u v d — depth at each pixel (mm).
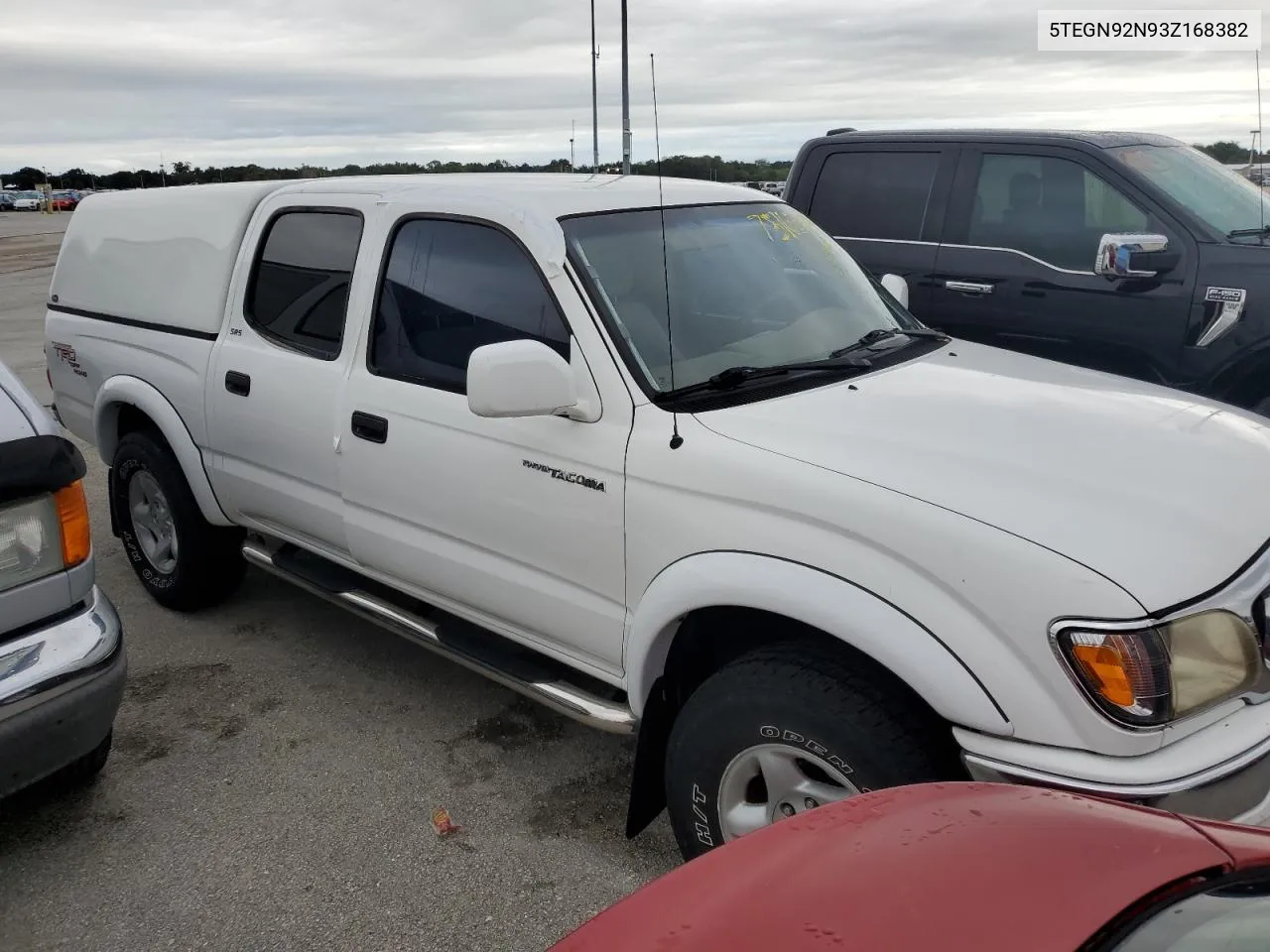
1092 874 1544
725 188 3816
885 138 5969
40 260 26234
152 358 4414
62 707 2848
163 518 4715
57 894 2916
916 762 2242
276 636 4594
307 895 2885
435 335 3279
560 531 2896
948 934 1463
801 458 2451
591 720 2932
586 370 2834
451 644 3395
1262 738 2117
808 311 3357
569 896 2861
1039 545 2111
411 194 3439
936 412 2709
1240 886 1460
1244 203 5367
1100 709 2018
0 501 2756
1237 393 4957
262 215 3994
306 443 3693
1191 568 2133
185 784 3447
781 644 2469
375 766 3539
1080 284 5281
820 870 1679
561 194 3258
